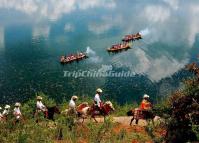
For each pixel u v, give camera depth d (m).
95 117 31.36
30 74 74.25
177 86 63.38
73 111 27.48
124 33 118.38
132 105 38.28
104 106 29.52
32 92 63.31
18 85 67.06
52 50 100.19
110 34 117.81
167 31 115.31
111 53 91.81
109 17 147.00
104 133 21.83
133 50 93.19
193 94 18.64
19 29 142.00
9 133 21.22
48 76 72.31
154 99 58.09
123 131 22.69
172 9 150.75
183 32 112.69
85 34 119.88
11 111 28.77
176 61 82.19
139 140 21.25
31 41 115.25
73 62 83.00
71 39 113.94
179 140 19.06
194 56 85.81
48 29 135.12
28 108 30.50
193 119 18.22
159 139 20.52
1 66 81.81
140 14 147.75
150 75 70.94
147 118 26.66
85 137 22.05
